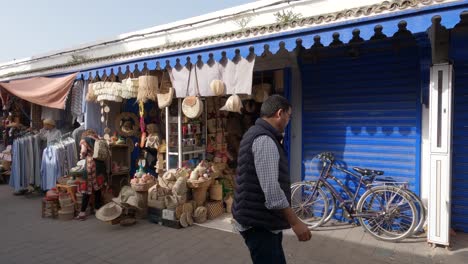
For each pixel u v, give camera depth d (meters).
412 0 3.09
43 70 7.71
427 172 4.55
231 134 6.67
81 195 5.69
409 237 4.46
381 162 4.89
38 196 7.35
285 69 5.52
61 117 7.93
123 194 5.45
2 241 4.59
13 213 6.00
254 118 6.68
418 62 4.55
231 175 6.15
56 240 4.61
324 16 3.66
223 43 4.45
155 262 3.90
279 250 2.39
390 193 4.61
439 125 3.96
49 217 5.71
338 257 3.95
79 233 4.89
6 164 8.65
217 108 6.46
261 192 2.25
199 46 4.72
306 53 5.30
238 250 4.22
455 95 4.44
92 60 6.32
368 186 4.67
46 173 6.63
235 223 2.50
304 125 5.49
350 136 5.12
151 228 5.08
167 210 5.13
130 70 5.57
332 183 5.25
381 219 4.52
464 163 4.44
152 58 5.29
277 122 2.39
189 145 5.99
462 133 4.43
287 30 3.96
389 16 3.22
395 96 4.75
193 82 5.00
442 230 4.02
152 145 6.11
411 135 4.66
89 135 6.04
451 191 4.45
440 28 4.07
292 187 5.16
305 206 5.15
